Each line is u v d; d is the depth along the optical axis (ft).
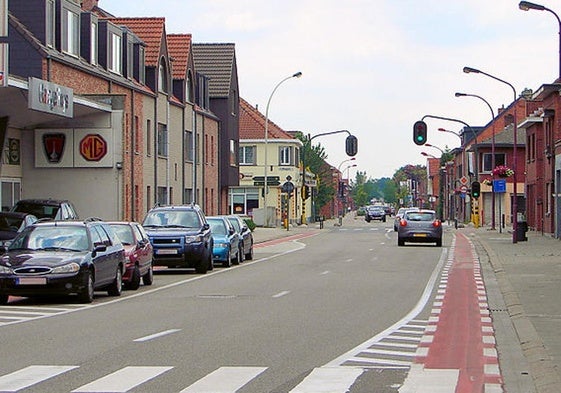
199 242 93.86
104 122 125.70
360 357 39.22
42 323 51.57
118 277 70.59
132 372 35.01
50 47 117.80
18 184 124.26
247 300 65.87
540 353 39.58
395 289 75.41
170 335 46.14
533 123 191.93
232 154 225.35
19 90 95.20
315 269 100.99
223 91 216.33
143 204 152.05
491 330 49.26
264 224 263.08
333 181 408.67
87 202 126.11
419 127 151.23
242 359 38.34
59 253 63.67
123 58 145.69
